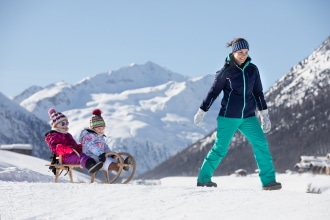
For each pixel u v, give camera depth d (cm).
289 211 524
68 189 689
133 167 925
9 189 683
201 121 898
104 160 921
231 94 877
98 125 949
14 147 4281
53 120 1002
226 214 539
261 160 868
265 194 630
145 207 591
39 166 2327
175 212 564
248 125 881
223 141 888
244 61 868
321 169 10706
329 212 504
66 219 559
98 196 649
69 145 988
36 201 628
